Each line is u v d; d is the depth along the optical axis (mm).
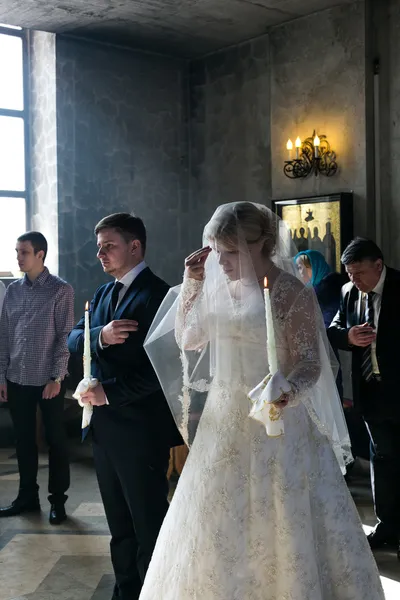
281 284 2162
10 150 6680
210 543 2064
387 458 3516
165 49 6812
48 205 6523
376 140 5512
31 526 4074
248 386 2135
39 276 4285
